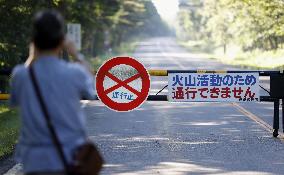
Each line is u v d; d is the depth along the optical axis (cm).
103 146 2944
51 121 1006
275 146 2923
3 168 2398
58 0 5762
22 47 5188
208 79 3061
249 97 3070
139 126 3684
